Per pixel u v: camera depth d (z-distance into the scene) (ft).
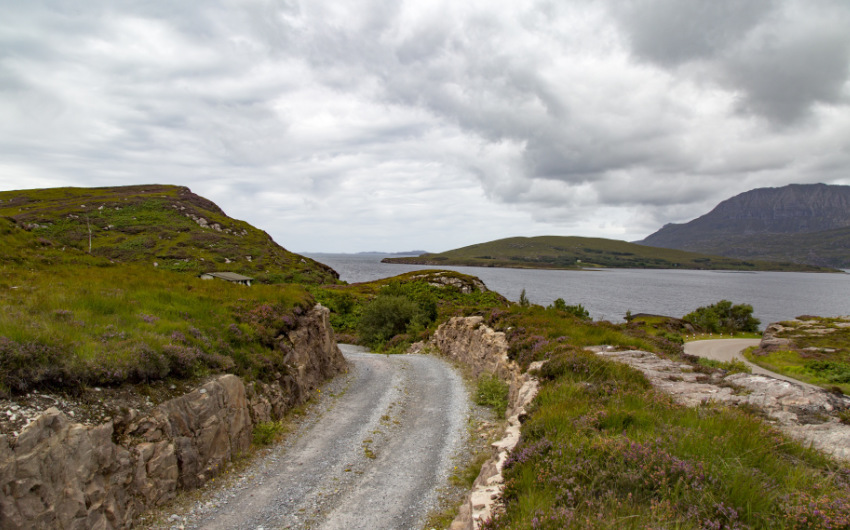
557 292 536.01
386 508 31.30
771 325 210.18
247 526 28.12
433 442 44.80
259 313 56.34
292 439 43.98
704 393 33.35
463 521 22.86
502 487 22.65
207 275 257.55
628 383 34.88
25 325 30.09
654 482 18.31
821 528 14.43
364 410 55.72
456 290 272.72
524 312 85.76
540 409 31.04
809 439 23.88
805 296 622.13
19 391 24.94
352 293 253.44
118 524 25.55
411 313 160.45
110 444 26.22
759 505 16.05
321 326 75.00
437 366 90.89
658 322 275.39
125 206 401.70
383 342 153.89
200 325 45.42
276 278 310.04
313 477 35.78
